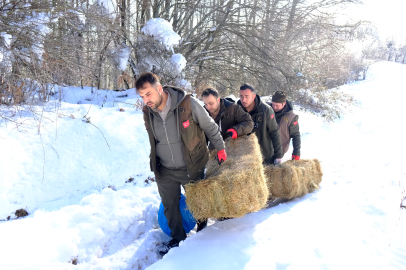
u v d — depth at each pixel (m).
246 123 3.14
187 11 12.23
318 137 7.77
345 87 19.00
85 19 6.91
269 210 3.37
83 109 5.28
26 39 5.19
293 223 3.03
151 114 2.52
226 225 2.99
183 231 2.95
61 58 5.85
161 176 2.77
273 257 2.45
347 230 2.90
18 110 4.36
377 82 25.58
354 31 13.09
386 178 4.41
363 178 4.46
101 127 4.67
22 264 2.22
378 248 2.60
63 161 3.86
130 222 3.11
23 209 3.24
